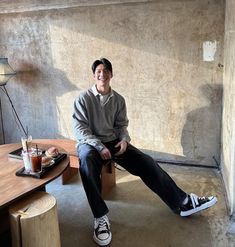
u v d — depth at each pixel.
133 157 2.49
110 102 2.60
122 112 2.71
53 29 3.66
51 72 3.81
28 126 4.12
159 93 3.40
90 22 3.48
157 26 3.23
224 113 2.99
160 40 3.25
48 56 3.77
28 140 2.29
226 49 2.91
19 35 3.83
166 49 3.25
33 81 3.93
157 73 3.36
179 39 3.18
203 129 3.34
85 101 2.51
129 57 3.42
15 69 3.97
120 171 3.38
